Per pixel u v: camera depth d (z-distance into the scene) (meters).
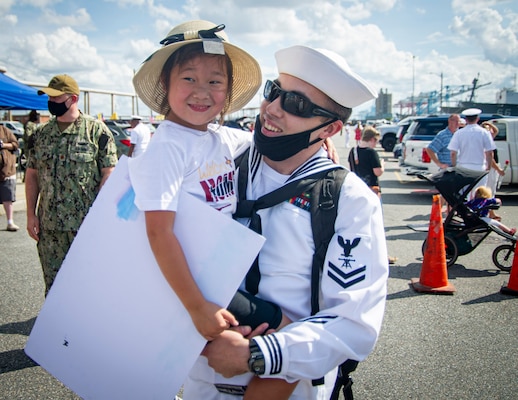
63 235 2.99
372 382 2.75
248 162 1.40
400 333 3.40
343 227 1.19
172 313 1.13
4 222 6.97
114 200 1.19
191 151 1.23
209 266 1.14
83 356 1.21
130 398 1.18
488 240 6.28
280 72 1.32
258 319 1.15
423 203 9.30
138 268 1.16
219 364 1.10
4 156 6.20
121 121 17.09
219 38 1.29
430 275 4.27
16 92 8.07
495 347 3.18
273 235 1.24
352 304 1.12
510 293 4.18
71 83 2.94
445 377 2.79
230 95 1.55
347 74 1.21
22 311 3.65
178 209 1.15
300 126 1.26
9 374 2.76
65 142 2.95
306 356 1.07
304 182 1.24
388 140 22.94
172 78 1.31
